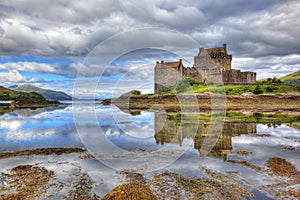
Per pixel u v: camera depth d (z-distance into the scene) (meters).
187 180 8.52
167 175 8.95
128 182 8.34
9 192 7.79
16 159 11.43
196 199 7.18
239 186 8.08
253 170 9.62
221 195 7.45
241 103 41.34
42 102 66.81
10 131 19.73
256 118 26.38
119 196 6.85
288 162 10.70
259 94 45.25
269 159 11.12
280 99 44.00
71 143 14.60
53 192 7.74
